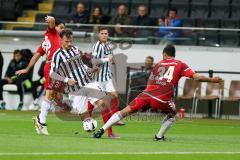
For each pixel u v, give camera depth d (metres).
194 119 48.44
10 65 53.81
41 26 55.38
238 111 51.19
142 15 55.41
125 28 52.94
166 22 54.09
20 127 35.69
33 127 35.81
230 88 50.38
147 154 23.56
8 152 23.05
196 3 59.47
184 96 50.59
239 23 56.91
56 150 23.98
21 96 53.28
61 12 61.28
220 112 50.97
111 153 23.52
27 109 53.56
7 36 55.91
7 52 55.88
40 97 52.81
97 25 53.28
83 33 53.16
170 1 60.00
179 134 35.22
